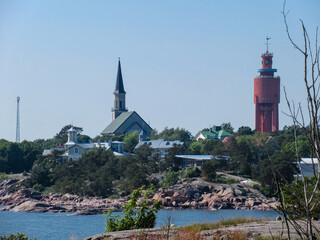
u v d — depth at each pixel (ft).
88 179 654.53
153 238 102.99
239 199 544.21
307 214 47.88
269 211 495.00
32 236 355.15
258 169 597.93
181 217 411.54
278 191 49.67
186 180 605.73
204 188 575.79
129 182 604.90
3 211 565.94
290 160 501.56
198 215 442.09
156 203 145.79
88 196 610.24
